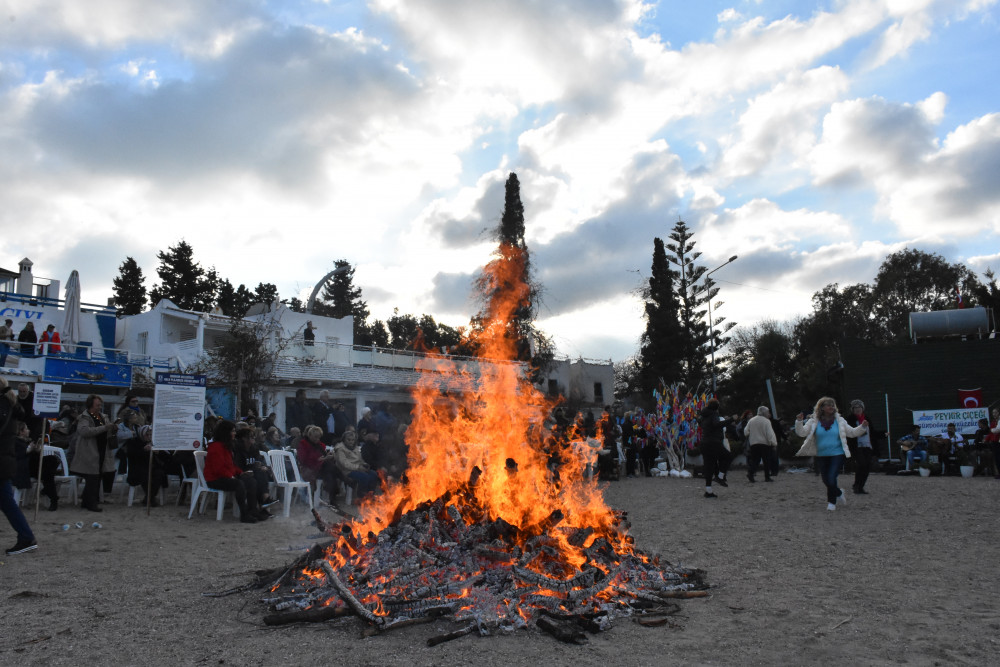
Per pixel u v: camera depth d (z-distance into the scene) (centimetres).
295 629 489
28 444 1088
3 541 841
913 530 909
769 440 1705
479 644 454
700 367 4988
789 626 494
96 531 924
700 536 902
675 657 429
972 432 1992
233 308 6625
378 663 418
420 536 609
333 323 3334
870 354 2339
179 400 1116
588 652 439
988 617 511
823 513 1095
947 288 5691
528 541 594
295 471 1174
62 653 439
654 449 2080
